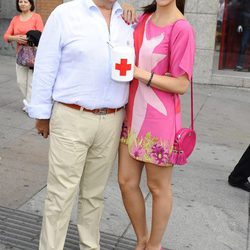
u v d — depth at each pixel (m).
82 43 2.72
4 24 10.90
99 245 3.39
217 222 4.07
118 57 2.71
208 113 7.55
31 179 4.61
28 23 6.55
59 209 2.94
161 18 2.89
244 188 4.74
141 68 2.92
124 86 2.93
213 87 9.56
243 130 6.80
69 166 2.88
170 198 3.21
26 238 3.59
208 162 5.47
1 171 4.73
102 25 2.76
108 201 4.28
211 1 9.28
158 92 2.93
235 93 9.18
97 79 2.78
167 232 3.84
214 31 9.41
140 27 2.97
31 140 5.73
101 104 2.83
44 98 2.84
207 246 3.69
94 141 2.95
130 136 3.06
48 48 2.76
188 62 2.83
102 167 3.05
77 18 2.71
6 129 6.06
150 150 3.01
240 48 9.81
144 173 4.91
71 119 2.83
